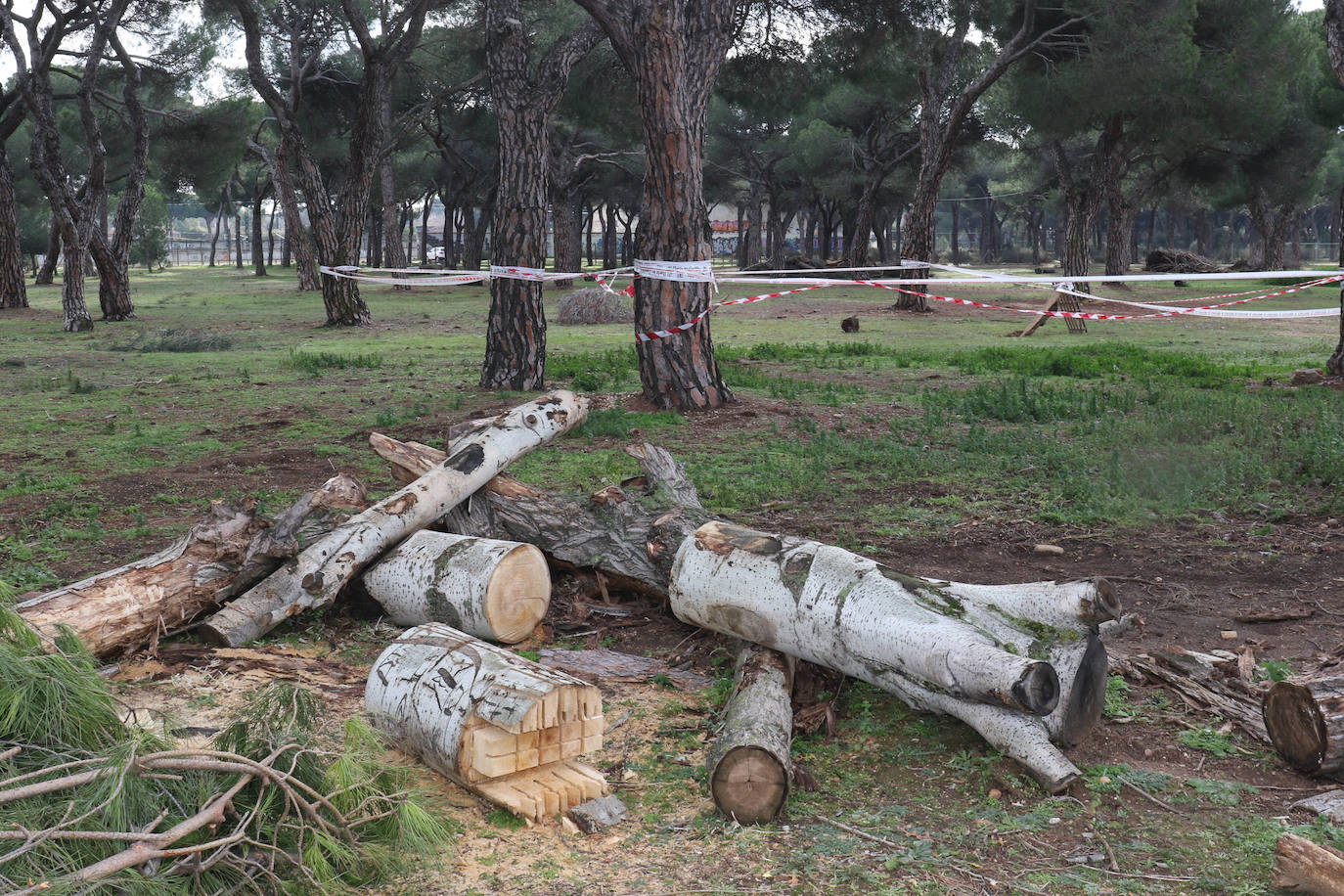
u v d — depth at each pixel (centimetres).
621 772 399
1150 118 3284
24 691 326
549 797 366
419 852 327
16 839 281
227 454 1030
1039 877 324
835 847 341
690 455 993
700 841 349
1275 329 2567
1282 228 5044
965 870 328
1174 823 359
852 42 2386
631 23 1205
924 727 430
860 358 1869
